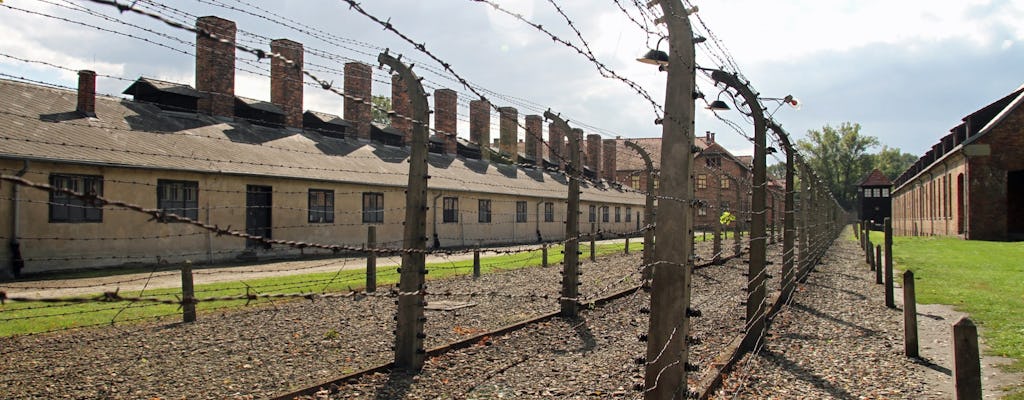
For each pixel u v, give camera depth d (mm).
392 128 35531
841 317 10695
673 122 4762
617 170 63969
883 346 8477
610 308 11406
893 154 112000
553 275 16984
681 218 4738
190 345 7891
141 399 5809
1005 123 34188
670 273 4777
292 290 12805
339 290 12977
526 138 48625
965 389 3842
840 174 101438
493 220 34969
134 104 23688
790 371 7176
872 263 18922
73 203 17312
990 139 34344
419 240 6910
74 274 16453
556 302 11883
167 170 19312
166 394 5965
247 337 8398
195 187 20250
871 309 11562
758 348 8086
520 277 16375
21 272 16078
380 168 29266
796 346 8453
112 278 15453
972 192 34562
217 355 7430
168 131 22578
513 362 7344
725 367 7016
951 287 14555
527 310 10969
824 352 8109
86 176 17656
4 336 8305
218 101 26391
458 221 31953
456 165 36906
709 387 6129
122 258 17719
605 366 7215
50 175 16891
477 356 7598
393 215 28047
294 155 25688
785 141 10383
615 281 15758
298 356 7438
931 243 32250
